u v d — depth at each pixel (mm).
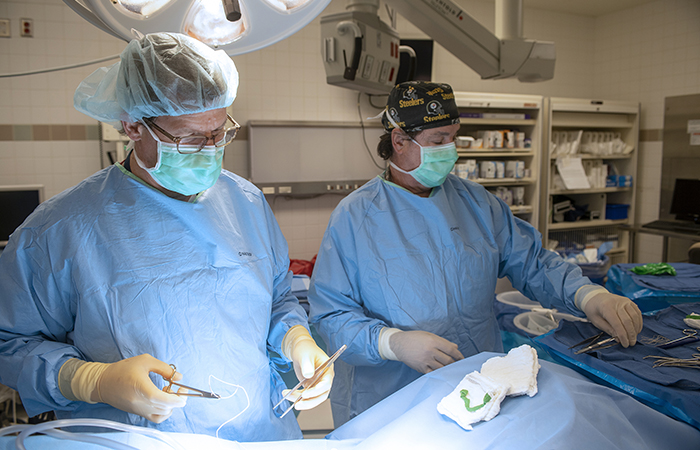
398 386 1342
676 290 1613
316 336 2051
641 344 1088
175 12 882
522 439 736
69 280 898
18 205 2602
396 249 1344
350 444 806
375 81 2232
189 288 925
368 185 1454
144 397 741
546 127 4027
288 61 3922
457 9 1919
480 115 3844
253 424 967
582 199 4691
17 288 875
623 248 4660
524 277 1476
